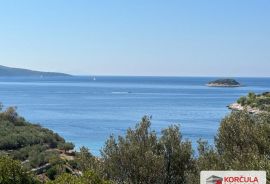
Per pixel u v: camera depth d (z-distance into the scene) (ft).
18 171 59.72
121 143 72.28
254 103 466.29
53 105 598.75
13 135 216.95
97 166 71.15
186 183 68.64
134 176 69.21
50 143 225.15
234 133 65.36
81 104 619.26
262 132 63.67
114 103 641.81
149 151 68.90
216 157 61.31
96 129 349.00
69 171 139.74
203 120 414.62
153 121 400.67
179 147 72.43
